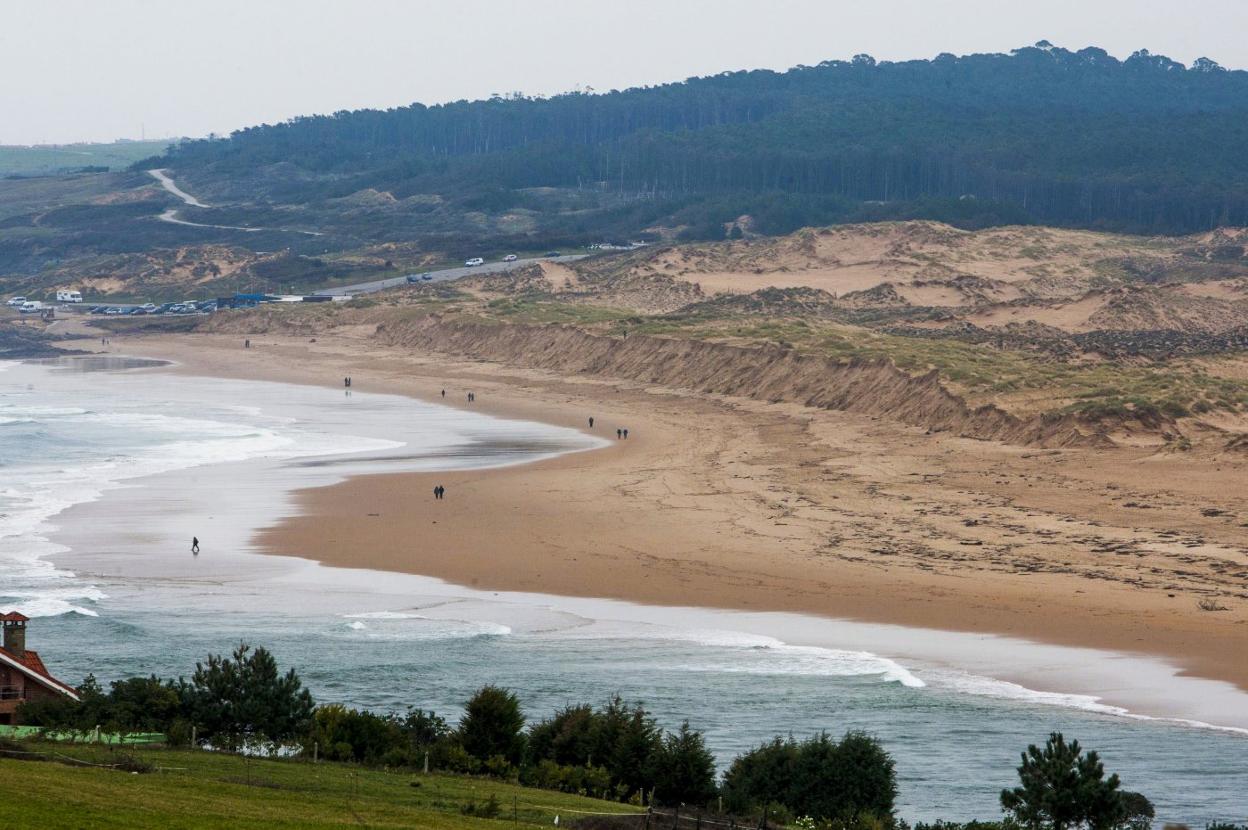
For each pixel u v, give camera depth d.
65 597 140.75
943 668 116.69
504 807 75.00
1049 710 106.00
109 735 86.12
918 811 86.00
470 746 90.38
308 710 94.44
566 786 85.00
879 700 108.62
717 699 108.62
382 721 93.31
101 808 63.72
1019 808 79.38
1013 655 119.88
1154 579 144.00
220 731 90.75
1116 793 78.25
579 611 136.62
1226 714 104.44
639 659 119.81
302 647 123.38
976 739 99.50
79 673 113.50
